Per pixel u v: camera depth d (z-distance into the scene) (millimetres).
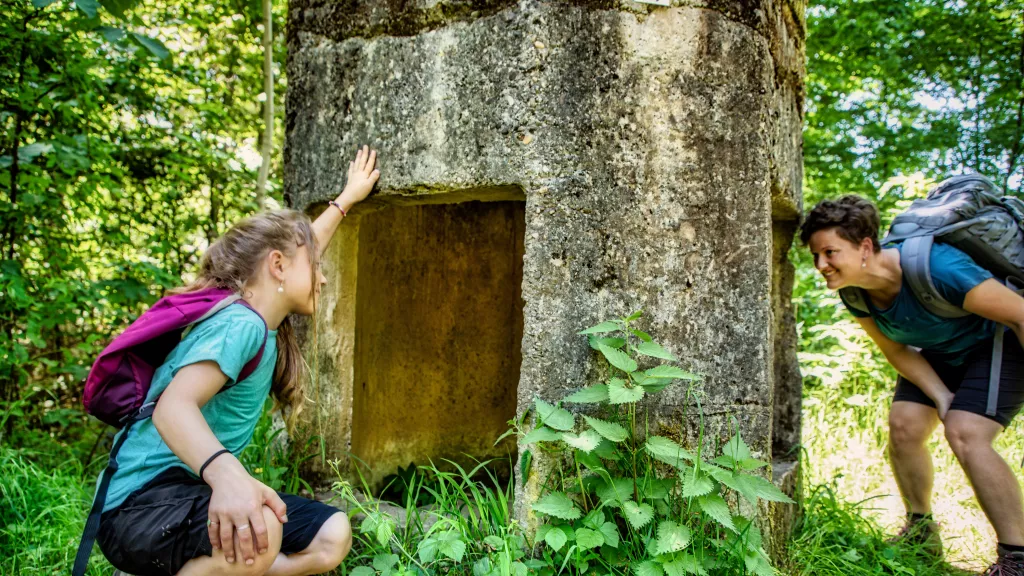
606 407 2023
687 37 2092
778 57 2402
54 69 3299
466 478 2145
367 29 2281
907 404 2645
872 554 2479
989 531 2812
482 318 3469
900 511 3062
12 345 3092
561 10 2021
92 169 3637
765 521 2152
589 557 1851
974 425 2312
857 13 5742
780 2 2424
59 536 2373
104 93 3703
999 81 5863
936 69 5961
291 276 1727
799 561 2328
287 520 1606
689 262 2078
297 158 2441
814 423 3998
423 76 2178
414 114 2189
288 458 2426
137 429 1572
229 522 1380
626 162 2043
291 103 2471
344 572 2035
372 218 2963
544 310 2014
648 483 1901
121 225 4168
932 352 2600
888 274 2396
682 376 1826
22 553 2277
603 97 2031
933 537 2605
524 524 2006
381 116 2248
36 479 2605
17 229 3326
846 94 6273
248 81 5316
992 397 2293
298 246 1747
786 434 2887
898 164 6008
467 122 2104
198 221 4480
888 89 6223
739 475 1839
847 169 6141
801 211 2875
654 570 1722
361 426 2971
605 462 2006
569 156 2016
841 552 2457
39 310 3186
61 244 3645
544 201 2010
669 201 2066
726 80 2129
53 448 3465
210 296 1610
